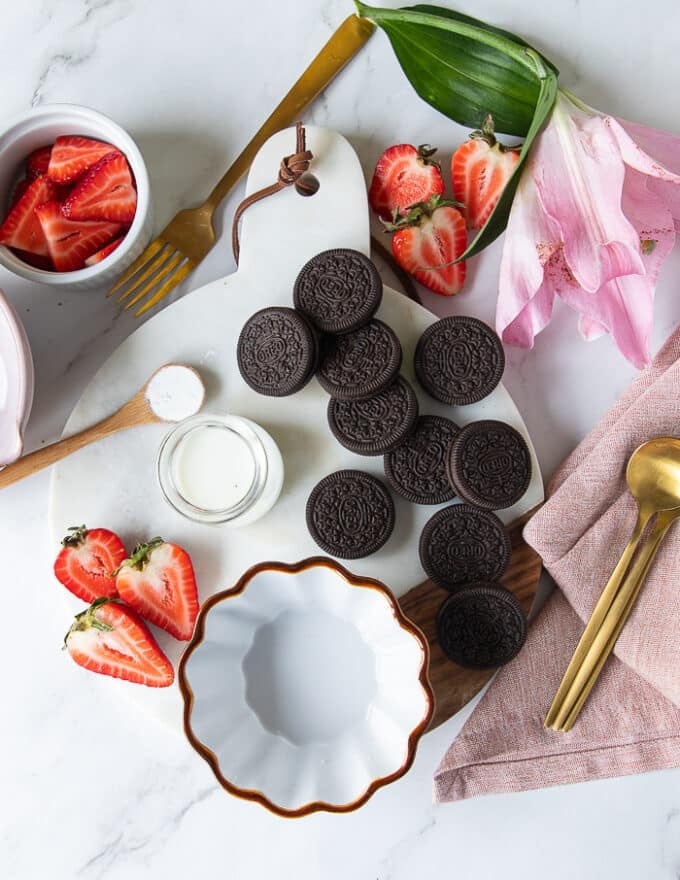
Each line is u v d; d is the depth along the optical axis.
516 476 0.74
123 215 0.75
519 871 0.78
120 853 0.78
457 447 0.74
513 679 0.75
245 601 0.73
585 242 0.69
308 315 0.74
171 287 0.78
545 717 0.74
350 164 0.76
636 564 0.73
